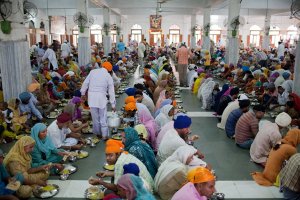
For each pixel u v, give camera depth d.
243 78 9.18
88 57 11.38
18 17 5.99
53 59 9.59
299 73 5.92
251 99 7.65
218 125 5.76
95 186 3.37
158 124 4.35
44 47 11.91
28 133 5.26
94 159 4.23
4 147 4.74
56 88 7.52
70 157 4.12
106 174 3.13
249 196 3.32
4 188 2.96
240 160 4.28
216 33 25.31
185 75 10.05
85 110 5.86
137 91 5.14
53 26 20.42
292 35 25.05
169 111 4.50
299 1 5.64
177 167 2.96
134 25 25.31
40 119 5.78
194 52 16.62
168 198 3.00
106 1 14.77
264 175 3.69
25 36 6.27
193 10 19.62
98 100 4.86
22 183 3.22
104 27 16.08
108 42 16.28
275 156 3.56
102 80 4.89
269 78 8.56
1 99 6.19
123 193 2.12
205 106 7.02
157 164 3.33
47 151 3.70
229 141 5.03
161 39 25.36
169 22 25.19
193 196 2.21
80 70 10.24
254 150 4.23
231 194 3.36
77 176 3.73
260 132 4.17
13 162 3.23
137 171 2.44
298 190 3.00
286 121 3.99
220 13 19.11
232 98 6.17
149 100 5.28
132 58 17.09
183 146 3.16
